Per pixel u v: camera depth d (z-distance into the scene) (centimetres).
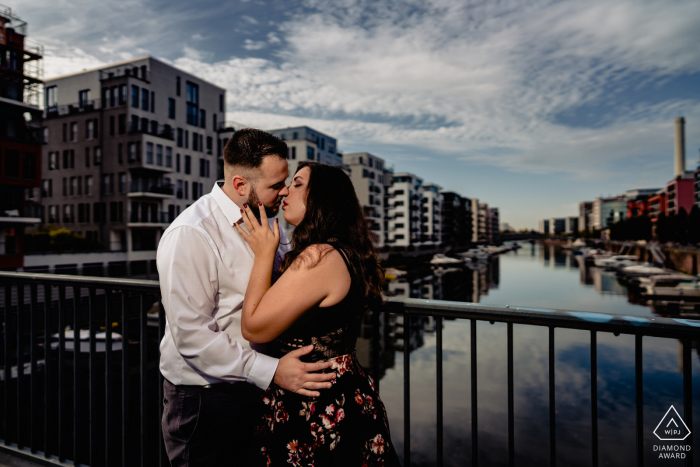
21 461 217
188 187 3912
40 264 2581
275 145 126
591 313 134
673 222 7838
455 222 11750
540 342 2350
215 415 131
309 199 123
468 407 1491
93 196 3475
